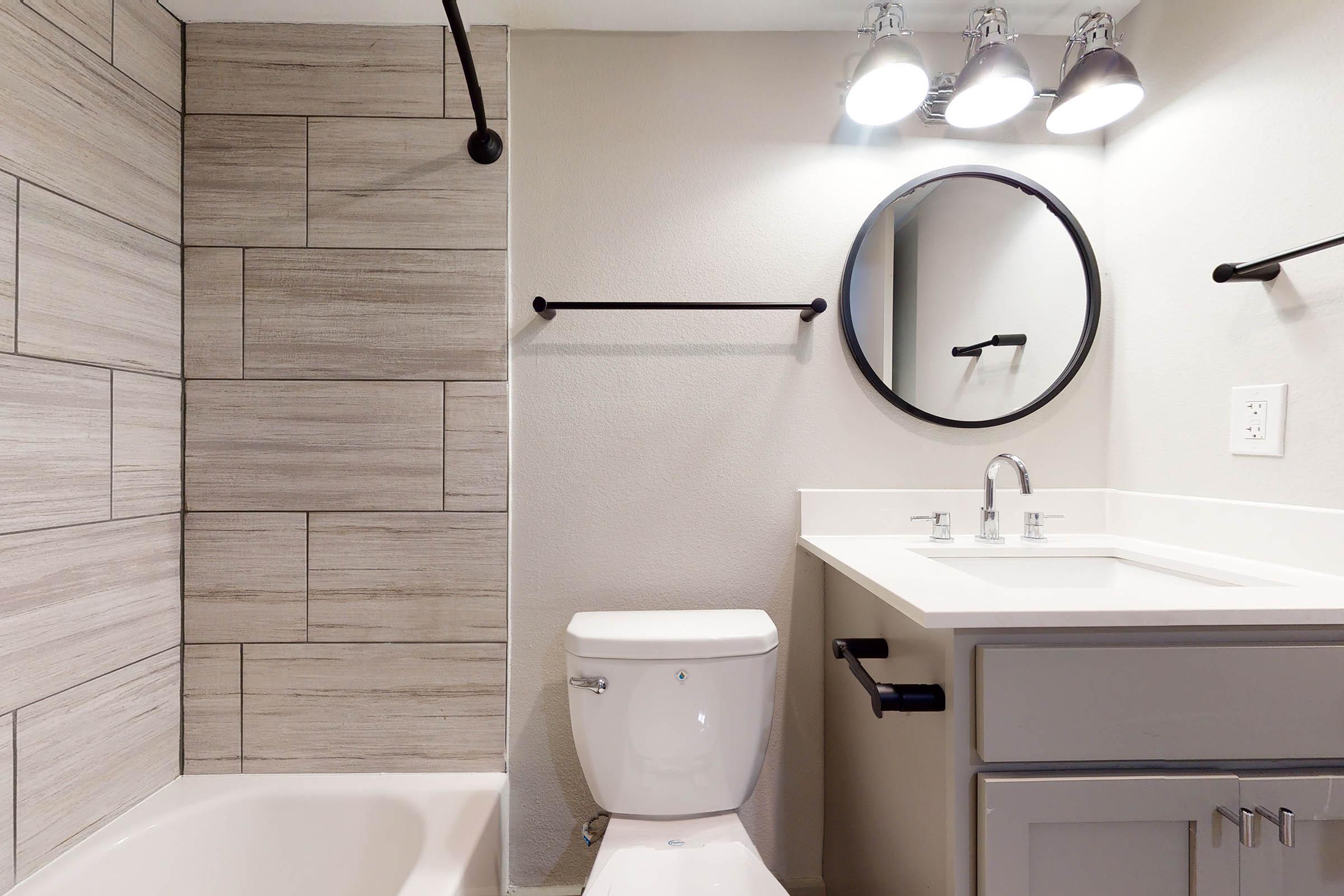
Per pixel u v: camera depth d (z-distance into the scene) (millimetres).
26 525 1010
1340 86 966
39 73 1024
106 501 1157
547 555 1433
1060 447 1441
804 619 1457
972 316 1442
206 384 1350
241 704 1355
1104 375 1457
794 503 1452
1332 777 788
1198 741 792
